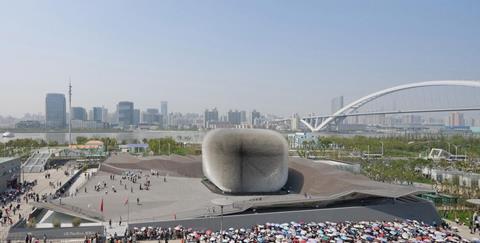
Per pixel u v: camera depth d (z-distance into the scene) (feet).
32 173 411.13
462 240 170.81
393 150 650.84
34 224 180.14
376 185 228.22
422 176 411.75
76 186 318.65
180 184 287.48
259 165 252.21
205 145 261.65
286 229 178.60
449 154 575.38
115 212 204.54
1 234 176.76
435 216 219.61
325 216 206.28
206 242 163.43
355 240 166.81
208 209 205.05
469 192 307.17
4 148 588.91
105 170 343.67
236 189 251.39
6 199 259.80
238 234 173.78
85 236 168.86
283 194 250.37
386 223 196.34
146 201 229.25
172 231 179.42
